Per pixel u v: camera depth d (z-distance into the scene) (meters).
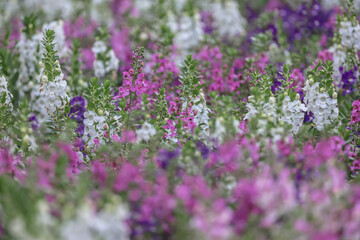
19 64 8.99
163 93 7.29
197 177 5.18
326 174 5.11
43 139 6.72
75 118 7.46
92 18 12.09
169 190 5.30
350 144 6.96
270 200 4.61
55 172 5.12
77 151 6.72
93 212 4.55
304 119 7.42
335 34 9.41
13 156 6.14
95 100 7.07
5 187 4.88
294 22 11.91
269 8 14.21
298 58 9.84
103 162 6.05
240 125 6.53
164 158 5.55
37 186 4.97
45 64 7.34
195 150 6.24
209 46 10.38
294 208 4.77
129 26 11.88
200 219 4.51
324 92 7.28
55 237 4.30
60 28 9.29
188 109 7.11
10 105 7.70
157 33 10.33
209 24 12.80
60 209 4.71
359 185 5.76
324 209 4.73
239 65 9.20
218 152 5.72
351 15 9.34
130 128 7.15
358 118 7.23
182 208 4.80
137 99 7.75
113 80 8.81
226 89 8.86
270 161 5.40
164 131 7.00
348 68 8.95
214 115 7.61
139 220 4.87
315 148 6.26
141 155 5.96
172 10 12.10
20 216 4.45
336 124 7.28
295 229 4.58
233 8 12.15
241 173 5.44
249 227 4.69
